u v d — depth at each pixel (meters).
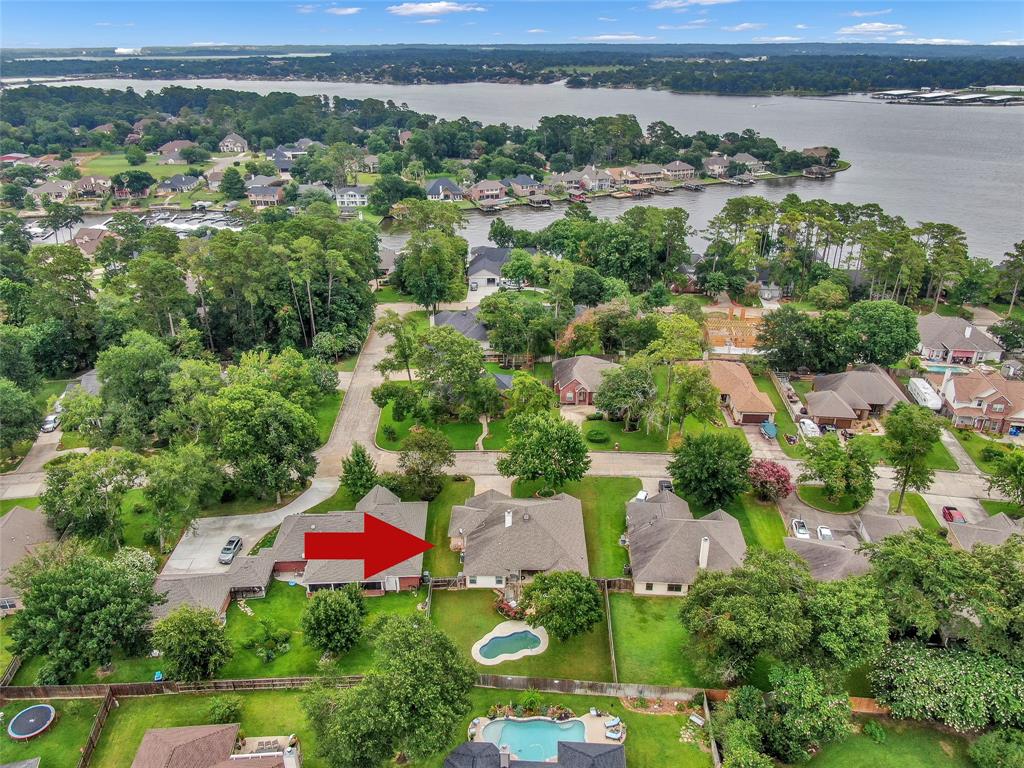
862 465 73.50
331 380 99.50
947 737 49.34
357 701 43.31
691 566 62.31
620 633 58.75
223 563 66.81
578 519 69.44
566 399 98.31
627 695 52.25
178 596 59.25
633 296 135.75
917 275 128.12
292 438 74.75
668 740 48.97
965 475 81.31
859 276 141.62
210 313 113.62
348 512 68.88
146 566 60.41
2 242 162.00
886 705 49.78
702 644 51.16
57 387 103.81
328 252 114.62
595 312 111.75
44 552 57.91
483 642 57.94
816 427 89.69
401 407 88.69
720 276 141.12
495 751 46.38
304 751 48.19
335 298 118.62
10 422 82.31
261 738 48.88
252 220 182.12
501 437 90.00
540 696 52.44
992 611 47.84
